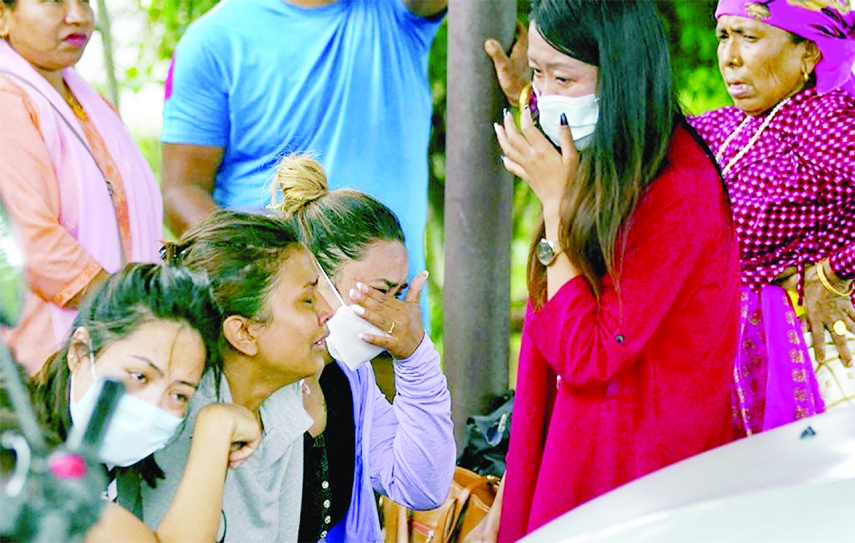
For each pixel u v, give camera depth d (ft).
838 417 17.65
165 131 25.43
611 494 16.99
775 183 24.02
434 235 30.17
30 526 13.00
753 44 23.91
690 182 21.66
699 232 21.53
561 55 21.76
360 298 20.99
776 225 24.09
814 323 24.29
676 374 22.18
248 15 25.49
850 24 23.73
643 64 21.48
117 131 23.85
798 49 23.82
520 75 27.76
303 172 22.50
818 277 24.08
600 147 21.58
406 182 27.12
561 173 22.09
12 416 13.52
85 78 26.00
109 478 18.57
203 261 19.26
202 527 17.58
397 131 26.76
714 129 25.27
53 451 13.74
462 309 28.55
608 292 21.91
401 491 21.48
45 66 22.56
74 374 18.07
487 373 28.71
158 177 26.07
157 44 26.48
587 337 21.84
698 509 15.25
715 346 22.20
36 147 21.95
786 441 17.24
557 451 22.71
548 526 16.72
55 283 21.75
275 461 19.56
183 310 18.29
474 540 24.75
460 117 27.99
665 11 27.78
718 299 22.04
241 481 19.26
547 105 22.17
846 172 23.47
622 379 22.33
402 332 21.06
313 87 25.79
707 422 22.34
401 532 25.12
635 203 21.49
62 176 22.44
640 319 21.44
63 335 21.81
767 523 14.66
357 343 21.08
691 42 28.02
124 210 23.29
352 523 21.48
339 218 21.79
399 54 26.66
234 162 25.79
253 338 19.27
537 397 23.32
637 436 22.34
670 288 21.44
